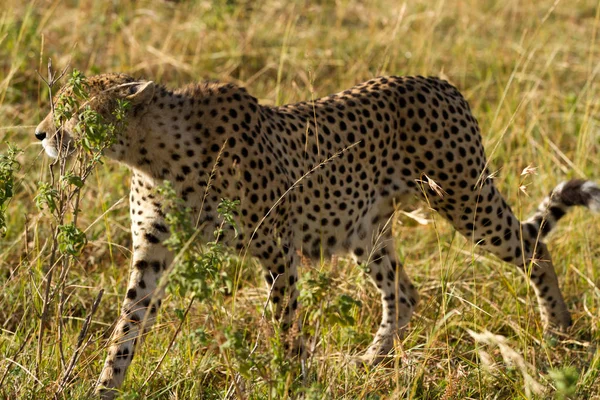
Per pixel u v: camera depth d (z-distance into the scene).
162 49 17.95
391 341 11.43
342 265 12.81
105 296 11.92
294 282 10.45
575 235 13.29
